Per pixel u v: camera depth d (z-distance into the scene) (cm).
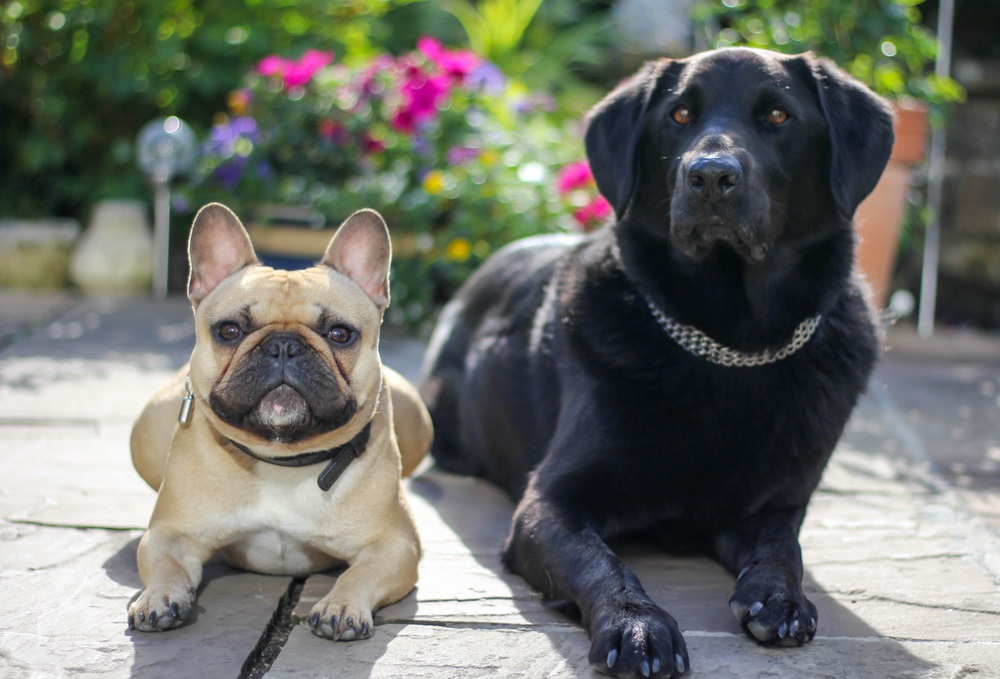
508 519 174
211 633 137
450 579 153
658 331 159
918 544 167
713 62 162
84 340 261
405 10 438
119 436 197
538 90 422
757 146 156
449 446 198
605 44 475
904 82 309
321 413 139
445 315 213
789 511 158
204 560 147
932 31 347
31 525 162
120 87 342
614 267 166
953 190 333
